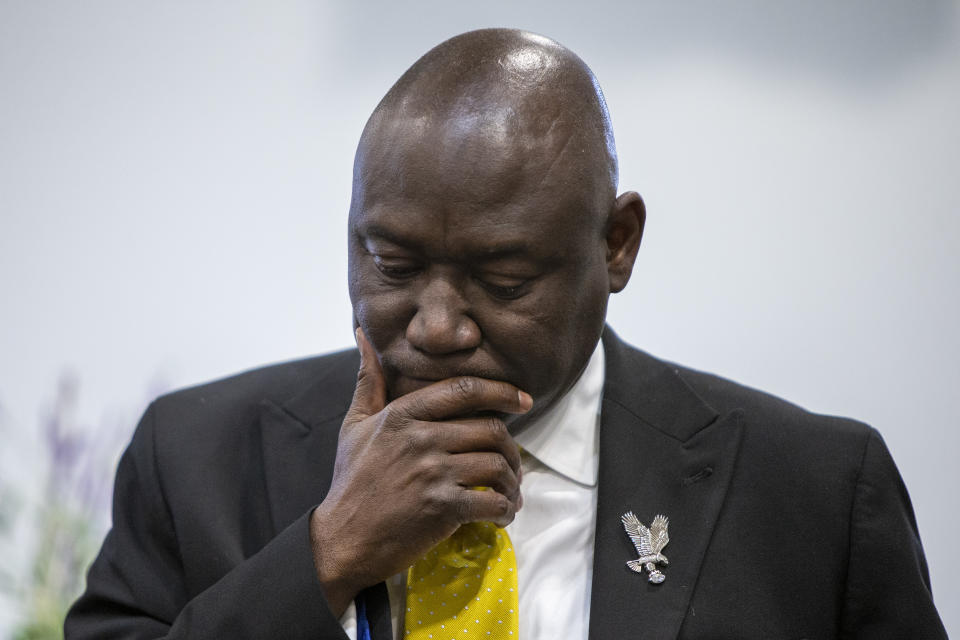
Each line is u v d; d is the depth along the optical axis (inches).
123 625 205.3
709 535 199.6
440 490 175.3
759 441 211.0
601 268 185.0
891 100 357.4
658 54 366.9
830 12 361.1
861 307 354.9
